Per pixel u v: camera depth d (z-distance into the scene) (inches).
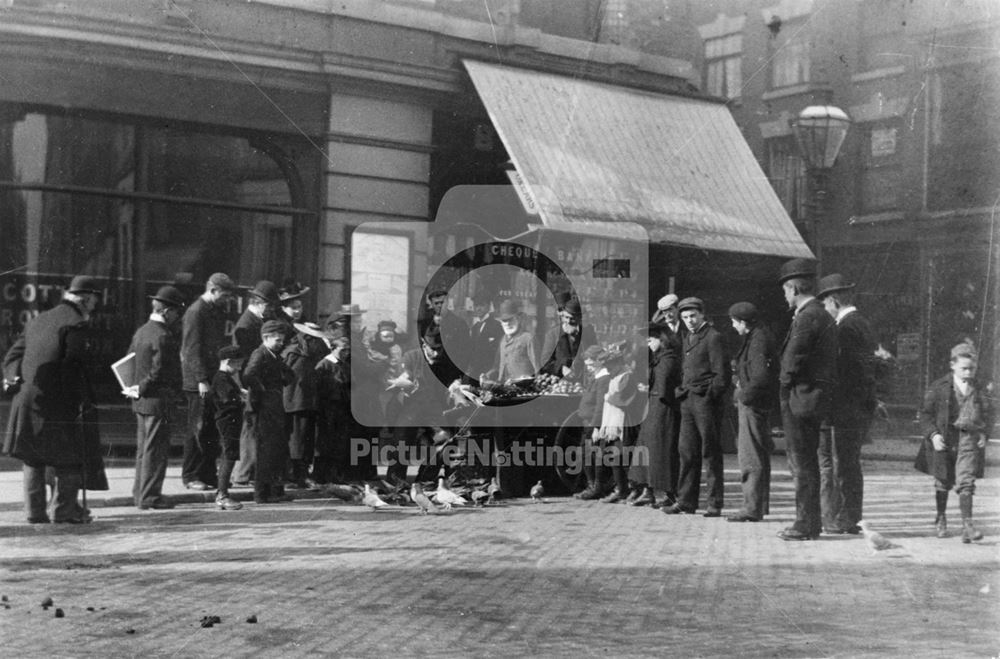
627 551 256.4
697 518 310.7
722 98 364.8
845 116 343.9
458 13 382.3
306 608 198.2
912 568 236.1
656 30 373.4
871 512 308.3
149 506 324.2
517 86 373.7
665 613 198.1
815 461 276.8
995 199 339.9
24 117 388.5
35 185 388.2
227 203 398.3
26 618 190.5
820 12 354.6
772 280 358.3
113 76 390.6
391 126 395.2
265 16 394.0
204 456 351.3
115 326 390.3
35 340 289.4
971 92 341.4
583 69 374.6
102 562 240.4
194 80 394.6
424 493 329.1
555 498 355.3
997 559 246.8
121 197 394.3
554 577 225.6
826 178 348.8
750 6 364.5
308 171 398.0
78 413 293.0
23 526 288.8
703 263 363.9
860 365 285.9
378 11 390.9
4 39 382.0
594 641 179.0
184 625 185.9
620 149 368.2
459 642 177.8
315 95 396.5
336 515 313.4
